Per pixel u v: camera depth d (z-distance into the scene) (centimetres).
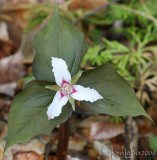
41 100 35
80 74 35
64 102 34
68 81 34
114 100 34
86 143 50
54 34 37
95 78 36
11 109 35
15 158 47
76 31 37
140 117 53
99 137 51
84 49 37
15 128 34
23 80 59
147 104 54
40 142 49
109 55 56
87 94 34
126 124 49
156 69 56
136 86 54
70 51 37
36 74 37
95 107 35
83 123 53
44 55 37
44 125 34
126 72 55
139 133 51
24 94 35
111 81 35
